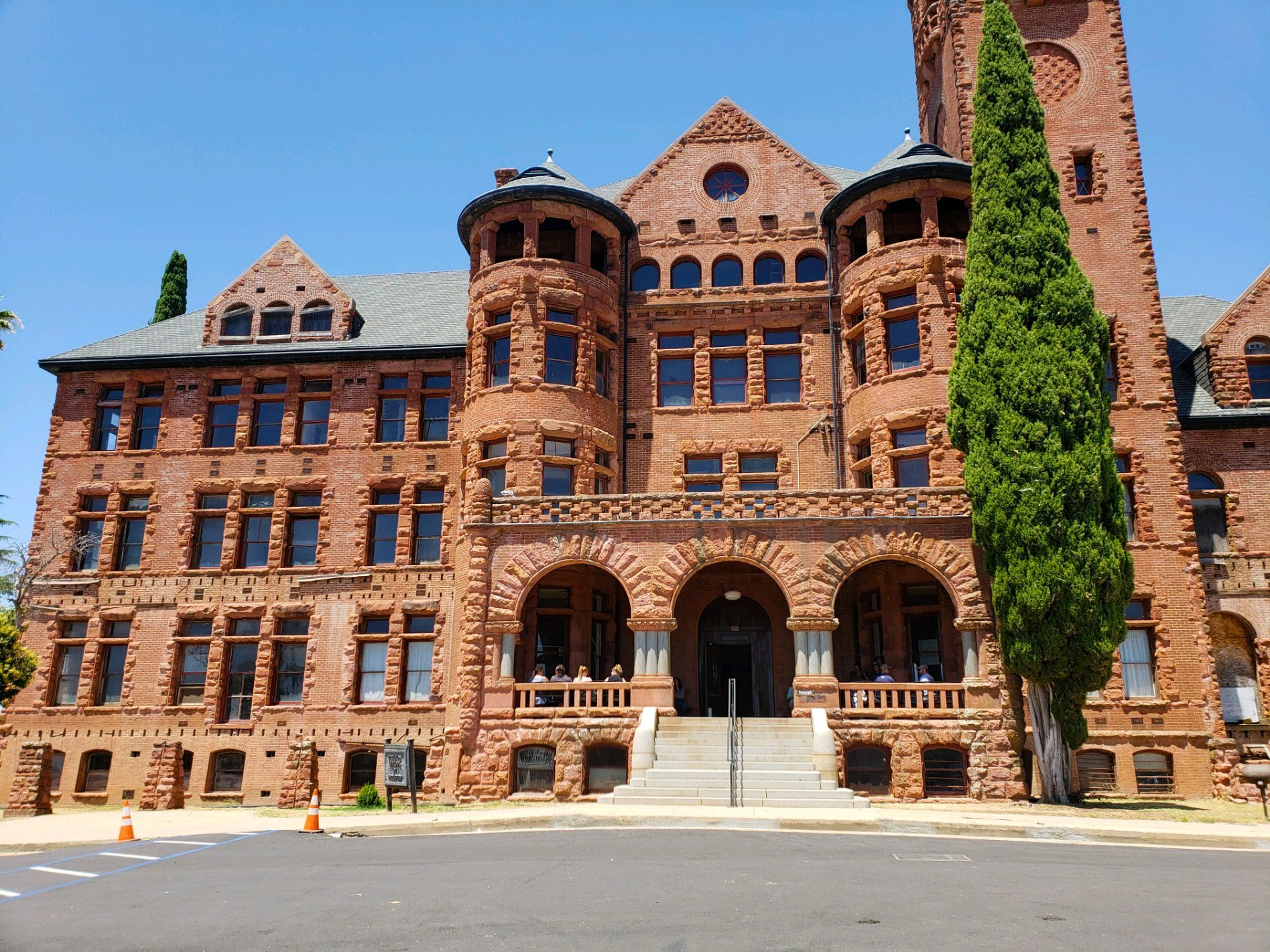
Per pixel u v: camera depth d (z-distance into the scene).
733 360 33.19
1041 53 32.62
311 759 29.41
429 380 34.00
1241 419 30.55
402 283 39.19
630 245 34.38
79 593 32.94
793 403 32.06
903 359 29.70
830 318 32.53
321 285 35.34
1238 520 30.17
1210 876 13.03
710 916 10.35
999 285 25.00
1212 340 31.58
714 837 16.41
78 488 33.91
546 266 31.06
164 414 34.31
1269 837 16.55
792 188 34.41
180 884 13.09
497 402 30.30
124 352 35.22
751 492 25.39
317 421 34.22
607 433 31.11
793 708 24.14
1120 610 22.78
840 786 23.33
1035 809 21.19
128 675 31.91
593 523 25.67
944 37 35.97
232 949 9.40
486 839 16.86
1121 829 17.20
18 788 29.52
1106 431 23.91
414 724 30.27
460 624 29.39
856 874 12.77
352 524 32.62
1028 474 22.86
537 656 28.33
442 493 32.84
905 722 23.56
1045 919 10.26
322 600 31.89
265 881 13.08
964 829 17.41
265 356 34.03
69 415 34.69
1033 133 26.36
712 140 35.38
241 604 32.19
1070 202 31.03
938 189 30.05
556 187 31.41
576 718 24.56
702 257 33.91
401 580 31.64
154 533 33.19
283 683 31.77
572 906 10.88
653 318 33.47
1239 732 28.31
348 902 11.37
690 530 25.44
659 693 24.45
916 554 24.55
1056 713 22.73
